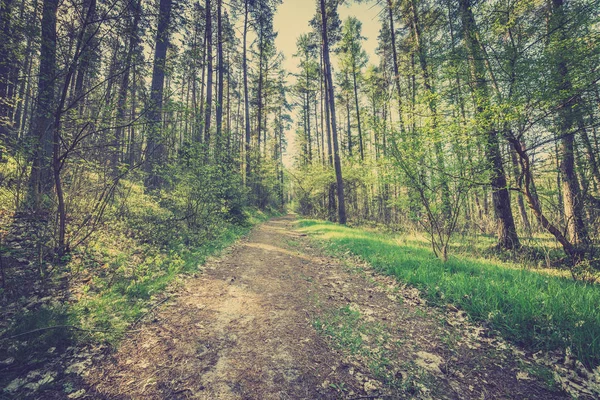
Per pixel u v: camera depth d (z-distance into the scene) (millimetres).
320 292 4871
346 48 23000
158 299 4031
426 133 6398
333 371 2627
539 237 8711
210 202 9109
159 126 5699
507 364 2760
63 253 4566
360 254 7508
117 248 5652
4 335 2580
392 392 2348
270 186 25875
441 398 2285
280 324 3561
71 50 4414
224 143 11445
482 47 6590
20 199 5344
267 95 26812
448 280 4797
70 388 2143
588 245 6441
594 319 3066
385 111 7605
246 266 6367
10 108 5250
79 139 4613
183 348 2873
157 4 4973
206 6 14758
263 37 22875
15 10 3889
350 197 24781
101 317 3201
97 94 4855
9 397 1948
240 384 2361
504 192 8422
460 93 6629
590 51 5180
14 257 4059
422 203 6941
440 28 9109
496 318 3482
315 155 28719
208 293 4504
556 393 2338
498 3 6453
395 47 17172
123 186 6926
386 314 3965
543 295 3744
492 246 8703
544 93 5375
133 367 2502
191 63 6004
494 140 6258
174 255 5980
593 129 6125
